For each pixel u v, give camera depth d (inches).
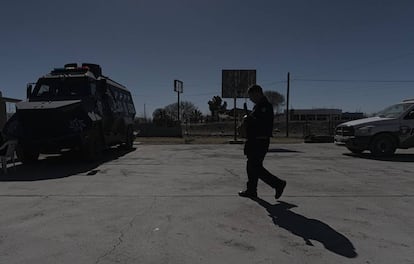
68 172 354.6
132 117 687.1
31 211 208.4
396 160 456.4
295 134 1594.5
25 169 380.5
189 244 157.5
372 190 269.4
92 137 432.1
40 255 145.9
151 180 306.7
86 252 148.7
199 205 221.8
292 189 272.4
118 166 397.7
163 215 200.1
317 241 162.1
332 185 288.4
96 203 226.4
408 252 149.8
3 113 527.8
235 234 170.6
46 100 434.6
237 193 255.9
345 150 611.8
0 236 167.5
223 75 916.6
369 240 163.6
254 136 235.0
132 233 171.0
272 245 156.9
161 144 808.9
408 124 486.6
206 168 380.2
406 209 215.6
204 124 2090.3
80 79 458.0
